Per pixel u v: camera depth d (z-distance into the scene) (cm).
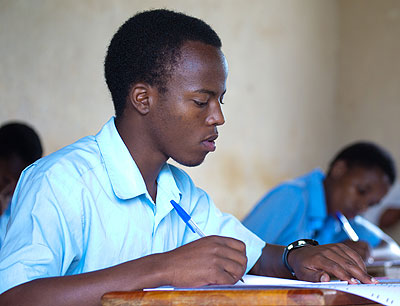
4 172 200
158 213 113
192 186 131
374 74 484
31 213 98
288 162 486
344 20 500
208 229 130
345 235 238
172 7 418
